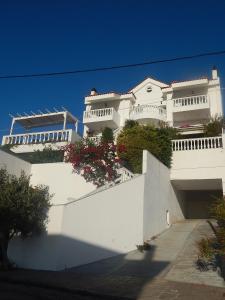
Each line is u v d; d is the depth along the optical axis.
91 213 12.04
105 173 16.08
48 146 23.98
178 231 16.67
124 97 31.94
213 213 9.43
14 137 27.17
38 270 10.50
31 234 11.04
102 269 10.67
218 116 24.77
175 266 10.85
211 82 29.28
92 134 31.58
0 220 10.46
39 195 11.28
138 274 10.00
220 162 18.42
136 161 17.44
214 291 8.35
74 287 8.46
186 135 23.17
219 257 11.10
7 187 10.92
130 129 19.66
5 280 9.25
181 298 7.77
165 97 30.88
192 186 20.59
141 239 14.33
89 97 32.59
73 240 11.14
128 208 13.98
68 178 16.48
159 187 17.44
